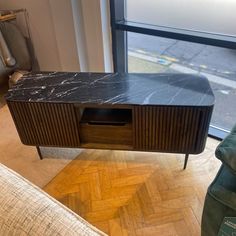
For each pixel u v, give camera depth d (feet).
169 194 4.51
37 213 1.79
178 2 4.84
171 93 4.21
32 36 7.44
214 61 5.36
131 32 5.85
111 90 4.39
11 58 6.83
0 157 5.45
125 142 4.71
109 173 4.97
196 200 4.38
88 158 5.32
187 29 5.04
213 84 5.65
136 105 4.00
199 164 5.05
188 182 4.71
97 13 5.55
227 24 4.50
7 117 6.63
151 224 4.07
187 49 5.55
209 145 5.48
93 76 4.86
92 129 4.61
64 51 6.68
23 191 1.96
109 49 6.14
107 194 4.58
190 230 3.96
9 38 6.93
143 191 4.59
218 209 2.85
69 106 4.18
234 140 2.81
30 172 5.08
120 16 5.72
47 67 7.82
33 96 4.31
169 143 4.43
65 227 1.70
